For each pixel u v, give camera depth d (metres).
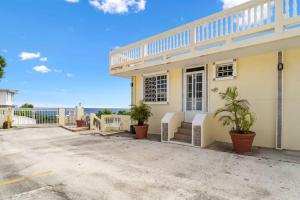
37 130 11.78
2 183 3.70
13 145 7.41
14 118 13.19
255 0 5.71
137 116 9.03
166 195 3.14
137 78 11.30
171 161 5.13
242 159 5.24
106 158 5.46
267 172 4.20
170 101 9.50
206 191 3.29
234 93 6.26
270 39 5.36
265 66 6.66
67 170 4.43
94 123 12.28
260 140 6.74
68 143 7.80
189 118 8.61
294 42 5.46
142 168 4.55
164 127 8.01
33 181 3.78
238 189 3.36
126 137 9.26
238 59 7.25
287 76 6.23
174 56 7.88
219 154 5.83
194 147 6.86
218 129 7.70
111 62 10.95
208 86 8.05
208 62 8.00
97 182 3.71
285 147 6.25
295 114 6.10
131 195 3.15
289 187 3.42
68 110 14.32
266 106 6.64
